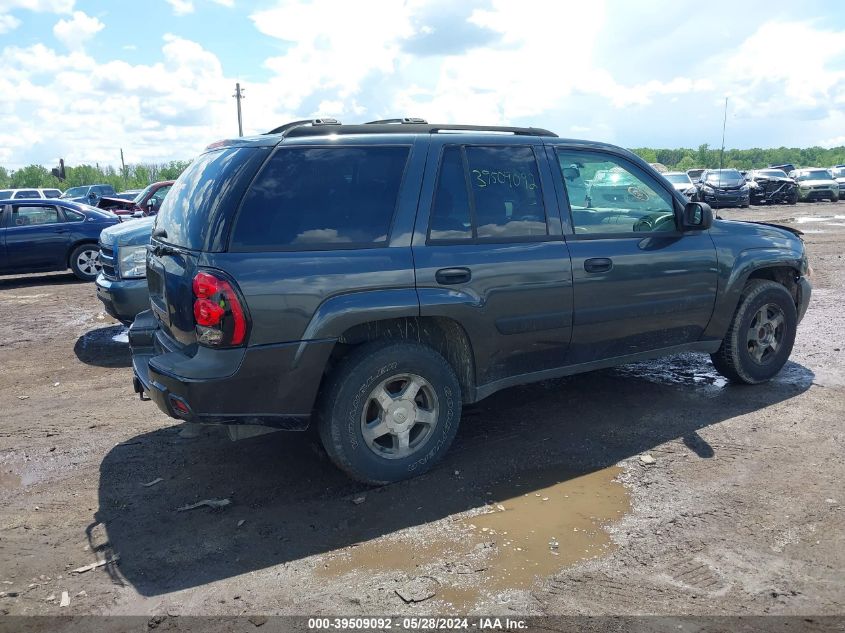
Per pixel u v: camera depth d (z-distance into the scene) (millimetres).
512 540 3279
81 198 33531
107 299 6750
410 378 3873
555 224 4285
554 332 4281
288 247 3516
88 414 5352
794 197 30766
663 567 3027
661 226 4770
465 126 4191
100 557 3273
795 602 2771
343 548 3268
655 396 5250
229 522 3561
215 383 3379
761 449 4227
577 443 4398
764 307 5309
